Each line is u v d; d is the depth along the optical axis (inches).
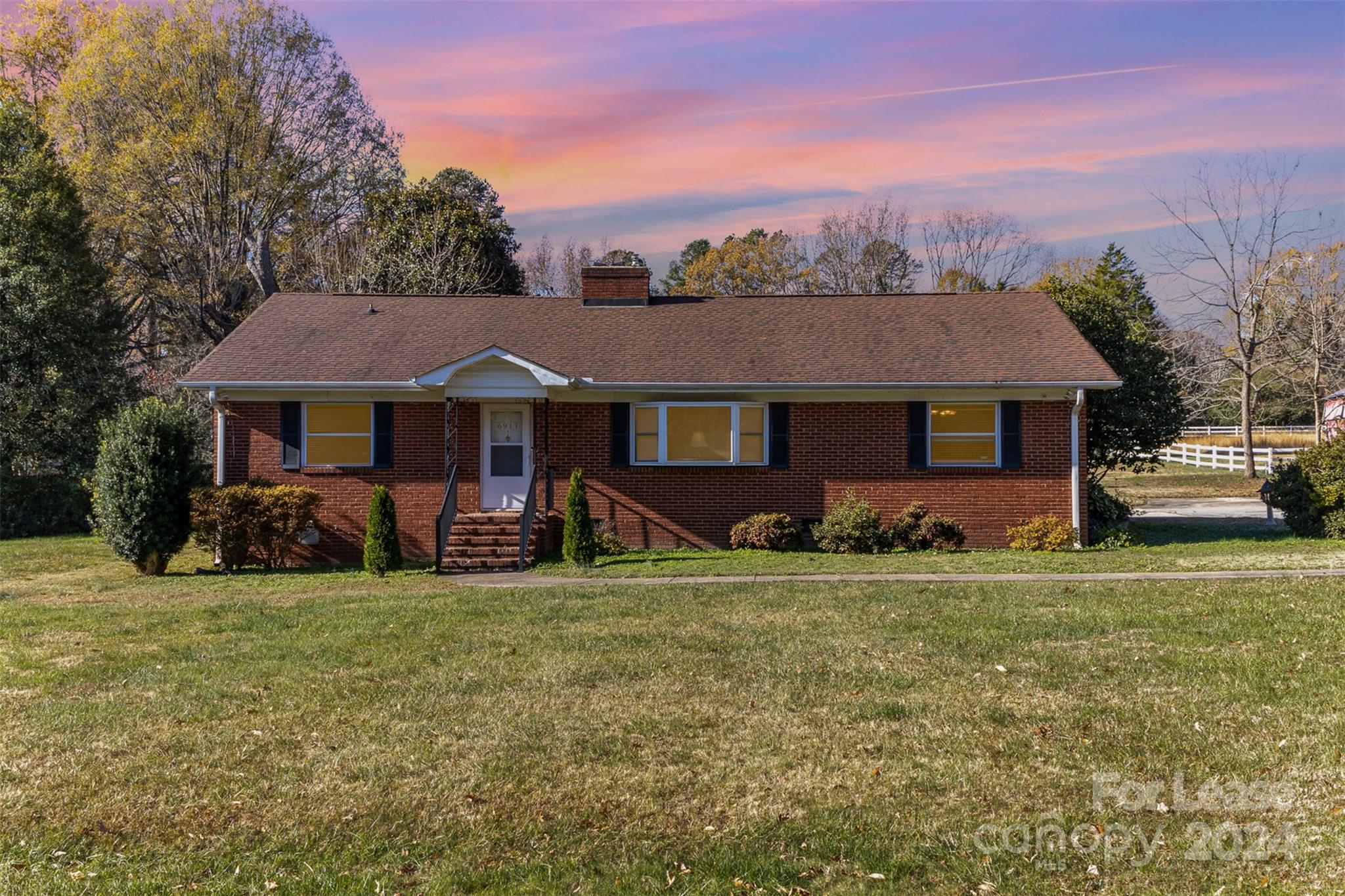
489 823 256.4
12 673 406.3
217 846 246.5
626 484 830.5
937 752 292.7
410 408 825.5
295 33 1601.9
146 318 1611.7
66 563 826.2
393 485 824.9
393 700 356.8
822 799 264.7
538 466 828.0
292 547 809.5
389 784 280.8
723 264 2508.6
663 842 243.9
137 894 222.7
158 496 745.0
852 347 855.1
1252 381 1818.4
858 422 820.6
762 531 792.3
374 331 894.4
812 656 401.4
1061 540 786.8
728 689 358.9
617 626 473.4
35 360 1167.0
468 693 363.9
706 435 829.2
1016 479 811.4
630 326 912.3
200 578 722.2
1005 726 311.7
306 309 947.3
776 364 827.4
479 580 670.5
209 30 1513.3
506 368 769.6
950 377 795.4
